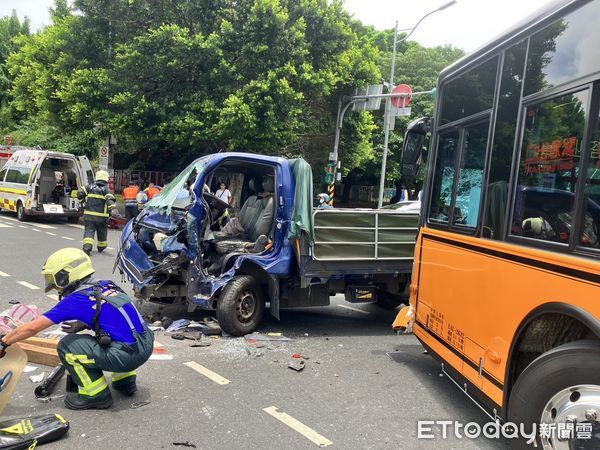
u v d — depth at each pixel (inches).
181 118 607.5
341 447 132.7
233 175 281.9
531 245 120.5
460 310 153.2
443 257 168.2
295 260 240.2
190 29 635.5
